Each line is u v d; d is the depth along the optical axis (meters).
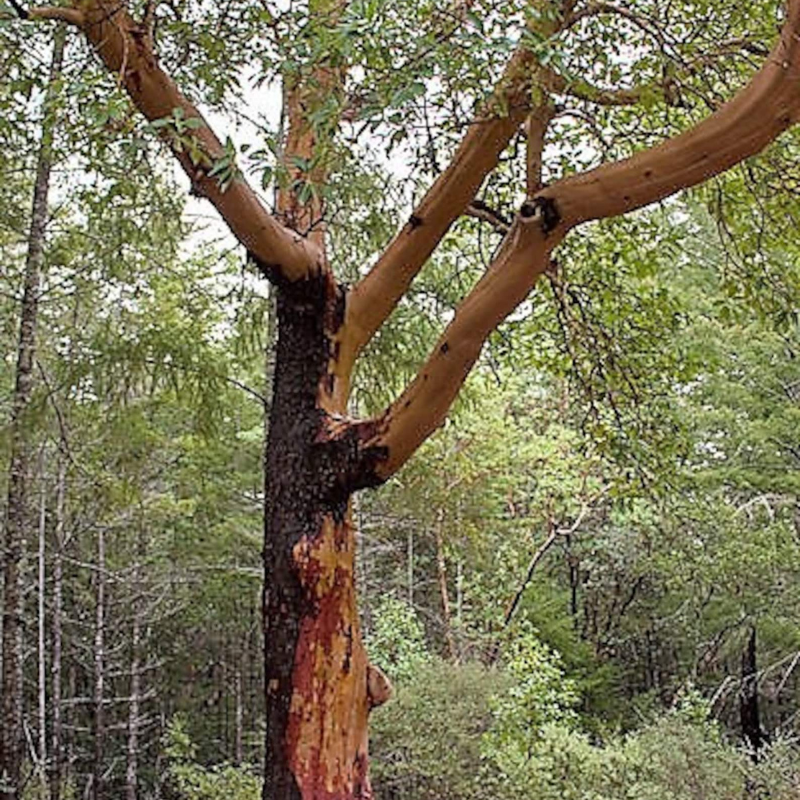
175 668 19.98
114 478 8.60
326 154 3.22
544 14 3.07
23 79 3.94
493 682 11.62
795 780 9.46
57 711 15.55
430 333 6.88
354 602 3.48
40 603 14.08
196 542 17.84
